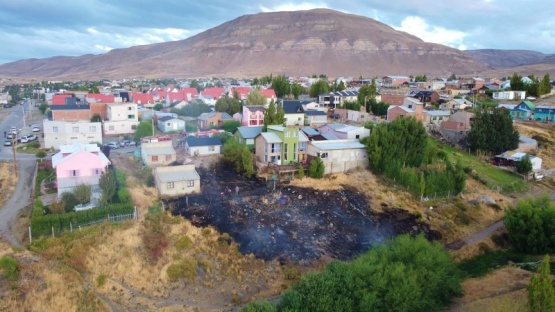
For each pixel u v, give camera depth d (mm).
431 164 70062
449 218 58312
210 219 49625
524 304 34688
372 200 59250
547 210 52000
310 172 62500
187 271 41969
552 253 50250
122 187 51312
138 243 43844
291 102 89875
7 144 74062
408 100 93125
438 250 39375
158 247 43781
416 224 55594
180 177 54750
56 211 45000
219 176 60750
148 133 80000
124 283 40219
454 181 63812
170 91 129875
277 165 61969
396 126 68188
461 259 50344
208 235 46812
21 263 38469
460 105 108250
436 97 118125
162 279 41094
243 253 45406
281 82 126250
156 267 42125
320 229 51219
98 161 52906
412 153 67562
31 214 46062
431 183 61812
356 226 52938
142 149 64875
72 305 36875
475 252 52000
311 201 56375
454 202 62156
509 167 76188
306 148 66062
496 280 43250
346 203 57219
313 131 74125
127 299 38562
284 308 31328
